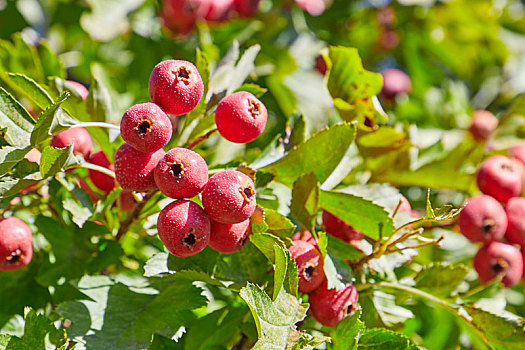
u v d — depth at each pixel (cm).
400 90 87
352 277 59
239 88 61
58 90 61
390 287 61
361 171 68
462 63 97
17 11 80
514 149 69
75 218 59
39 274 61
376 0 92
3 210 61
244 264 59
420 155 68
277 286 55
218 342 61
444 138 71
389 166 68
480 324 61
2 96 56
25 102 64
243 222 56
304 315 56
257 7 82
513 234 63
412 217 62
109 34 78
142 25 81
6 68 64
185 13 77
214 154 67
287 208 62
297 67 80
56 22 83
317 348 60
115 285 59
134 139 55
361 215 60
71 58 83
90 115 61
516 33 97
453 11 93
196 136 60
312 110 78
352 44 90
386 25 94
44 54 64
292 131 62
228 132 57
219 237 56
